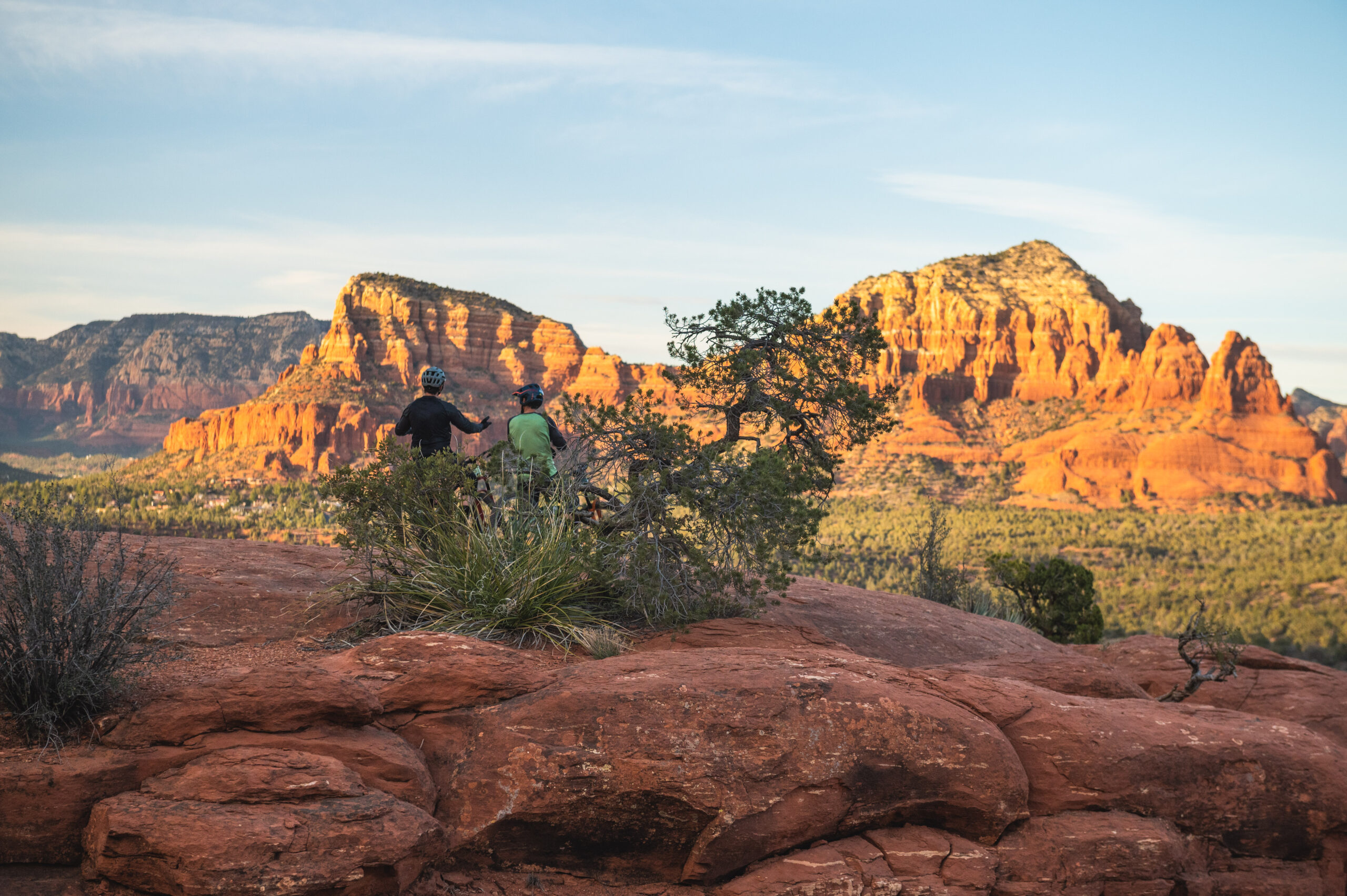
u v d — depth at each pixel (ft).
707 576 21.70
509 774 14.97
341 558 26.27
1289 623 274.36
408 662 16.46
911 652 24.94
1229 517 521.24
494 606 20.56
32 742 13.42
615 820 15.12
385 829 12.98
